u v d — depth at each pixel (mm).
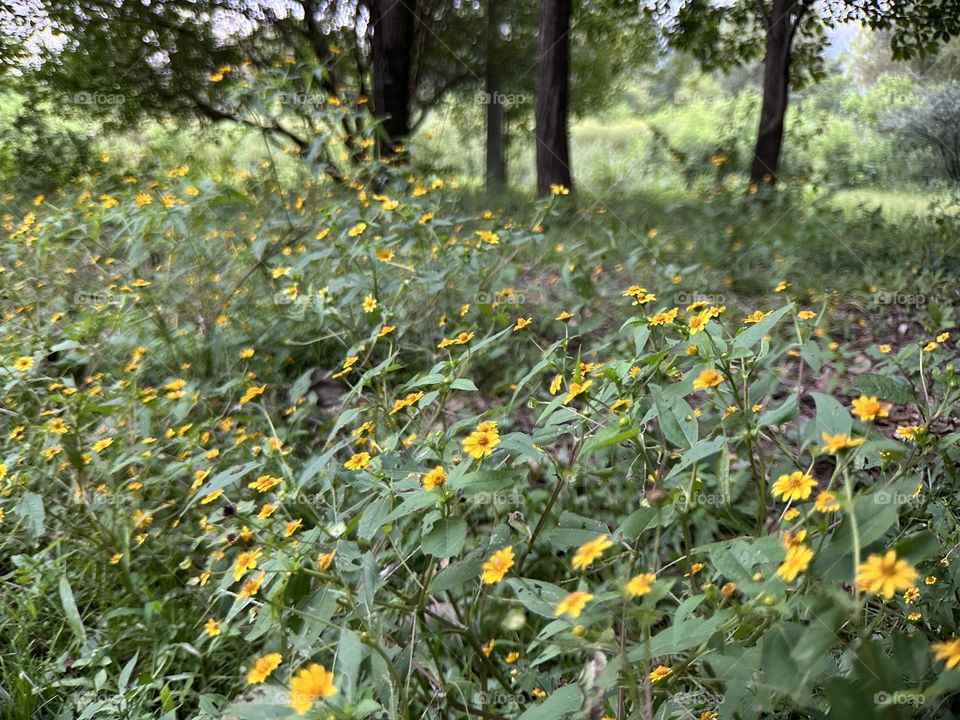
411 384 1979
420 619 1441
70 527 2121
